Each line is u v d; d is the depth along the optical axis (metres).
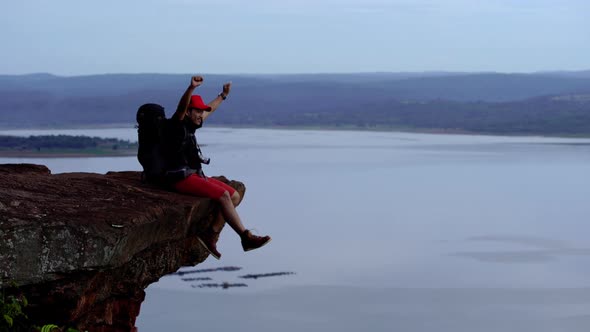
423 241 126.12
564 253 111.50
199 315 73.88
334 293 85.50
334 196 199.50
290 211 167.62
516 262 104.62
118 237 6.11
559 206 178.75
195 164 7.79
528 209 172.75
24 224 5.85
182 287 86.94
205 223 7.85
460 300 82.69
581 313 76.38
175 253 7.65
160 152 7.61
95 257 6.03
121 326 7.33
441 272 98.38
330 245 121.50
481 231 137.25
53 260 5.94
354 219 155.25
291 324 71.69
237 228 7.74
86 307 6.55
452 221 151.50
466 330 71.19
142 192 7.30
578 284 89.75
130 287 7.18
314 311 76.81
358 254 112.94
